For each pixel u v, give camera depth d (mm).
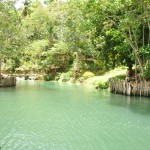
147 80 28875
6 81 37000
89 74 44844
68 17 40156
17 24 36875
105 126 16703
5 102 24375
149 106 22641
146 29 29547
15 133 15117
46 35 54031
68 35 45969
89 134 15086
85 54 46750
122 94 28938
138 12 27031
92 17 27094
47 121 17750
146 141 14031
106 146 13281
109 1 25922
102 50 34188
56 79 48938
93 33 34125
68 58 51062
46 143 13570
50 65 51281
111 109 21516
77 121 17828
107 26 30094
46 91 32531
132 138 14492
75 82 44844
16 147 12977
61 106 22734
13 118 18438
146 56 27641
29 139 14156
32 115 19359
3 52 36000
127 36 28516
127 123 17391
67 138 14391
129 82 29234
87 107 22312
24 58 53406
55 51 49594
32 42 52375
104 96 28062
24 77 52031
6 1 34562
